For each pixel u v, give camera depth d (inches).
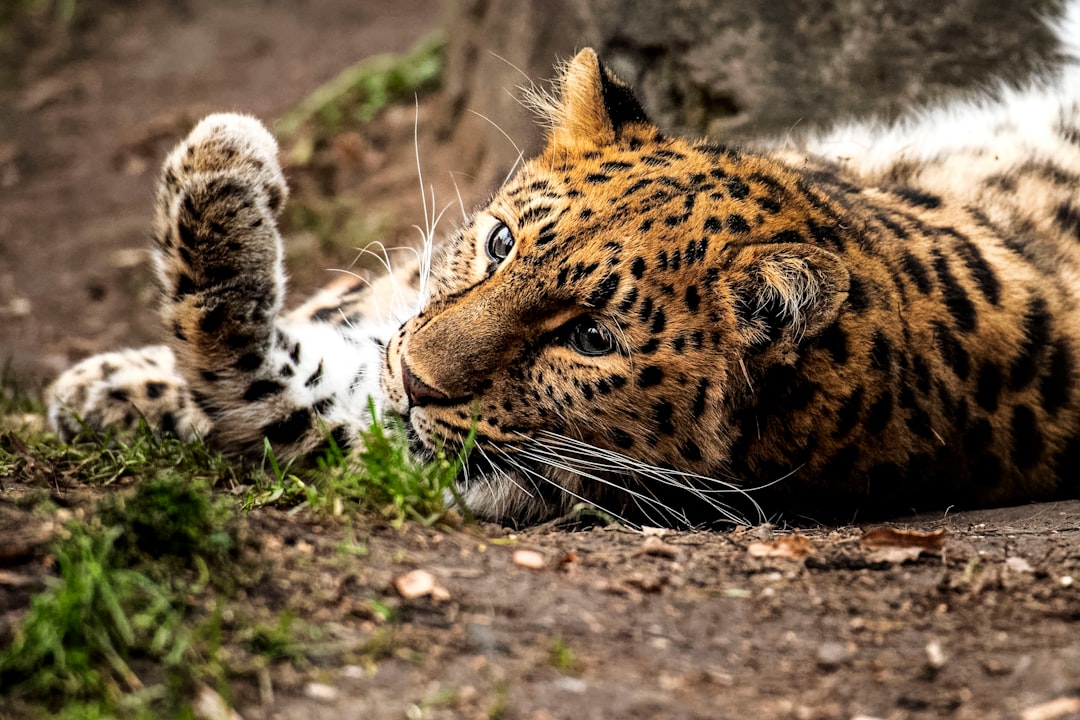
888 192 410.6
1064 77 544.7
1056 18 554.6
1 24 988.6
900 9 570.6
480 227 374.3
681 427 349.4
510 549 291.7
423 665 231.6
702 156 371.6
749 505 367.2
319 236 705.0
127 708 207.2
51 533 252.2
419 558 276.7
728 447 351.9
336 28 957.2
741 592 272.7
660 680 233.1
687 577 280.1
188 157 372.8
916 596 272.4
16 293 698.2
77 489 316.2
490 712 217.2
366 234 694.5
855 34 577.6
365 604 249.0
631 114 392.5
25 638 211.8
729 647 248.2
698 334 340.8
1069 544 305.4
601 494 375.9
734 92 589.9
